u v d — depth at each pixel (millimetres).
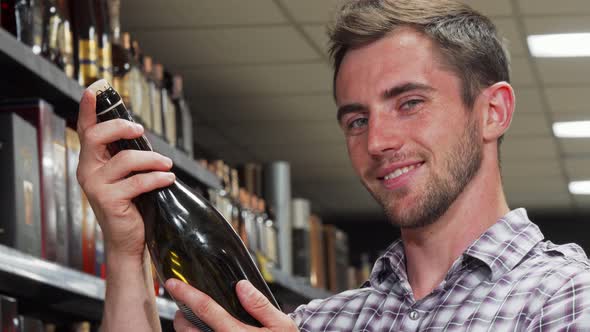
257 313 1093
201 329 1147
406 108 1346
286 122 5648
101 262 2588
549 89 5172
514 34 4395
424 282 1383
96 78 2609
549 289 1261
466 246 1361
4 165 2131
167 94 3381
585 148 6250
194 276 1235
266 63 4629
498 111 1409
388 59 1346
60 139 2400
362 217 8453
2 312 2076
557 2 3990
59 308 2799
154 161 1169
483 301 1294
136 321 1236
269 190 5434
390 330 1368
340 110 1392
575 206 7977
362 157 1376
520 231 1356
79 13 2615
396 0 1362
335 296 1517
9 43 2055
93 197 1188
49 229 2273
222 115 5461
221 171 4188
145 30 4145
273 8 3951
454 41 1362
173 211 1237
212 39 4281
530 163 6621
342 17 1383
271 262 4949
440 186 1337
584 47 4535
